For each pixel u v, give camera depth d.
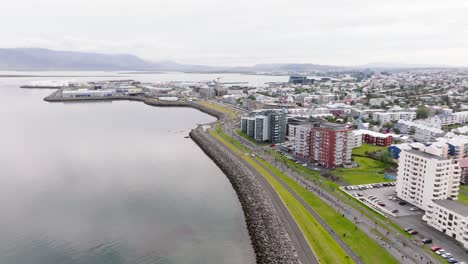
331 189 171.00
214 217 149.00
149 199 167.88
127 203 162.38
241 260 115.88
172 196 172.12
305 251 112.88
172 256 117.75
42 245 124.06
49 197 168.62
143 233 133.50
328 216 139.25
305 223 131.88
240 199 168.25
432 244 119.31
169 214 151.00
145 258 116.38
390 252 112.94
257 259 115.38
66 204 160.12
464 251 115.00
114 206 158.75
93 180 194.38
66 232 133.75
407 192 156.88
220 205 162.00
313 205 150.12
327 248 114.00
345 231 126.69
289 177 189.50
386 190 172.25
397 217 141.12
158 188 183.25
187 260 115.44
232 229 138.25
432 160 144.12
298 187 173.00
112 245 124.56
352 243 118.06
